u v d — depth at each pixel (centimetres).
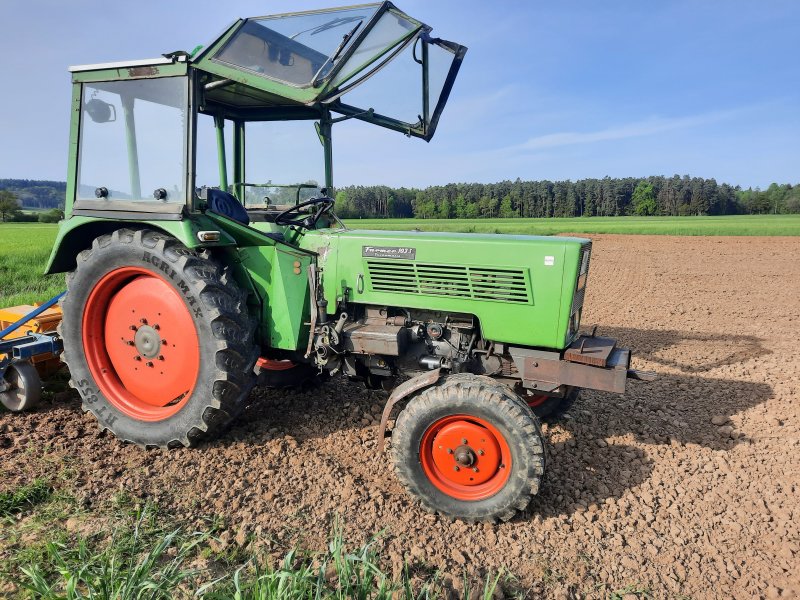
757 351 656
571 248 324
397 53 310
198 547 271
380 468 363
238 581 223
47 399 450
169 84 342
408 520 305
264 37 314
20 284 1064
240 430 405
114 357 388
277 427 415
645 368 588
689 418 454
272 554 265
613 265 1603
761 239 2738
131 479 331
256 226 414
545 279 328
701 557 280
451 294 351
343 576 229
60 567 227
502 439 298
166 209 350
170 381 371
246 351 354
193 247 340
